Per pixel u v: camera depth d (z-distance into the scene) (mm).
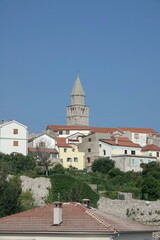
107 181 153125
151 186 140125
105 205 130625
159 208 134875
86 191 130250
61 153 183000
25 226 65188
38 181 129750
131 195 140750
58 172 158375
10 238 64250
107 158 174250
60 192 129625
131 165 172750
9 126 168500
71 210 68125
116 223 68125
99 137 184750
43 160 162750
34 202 127625
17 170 143250
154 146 185625
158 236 74938
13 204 111250
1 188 112938
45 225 64938
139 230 69438
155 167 166125
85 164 185250
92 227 63812
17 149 168000
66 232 63031
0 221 66750
